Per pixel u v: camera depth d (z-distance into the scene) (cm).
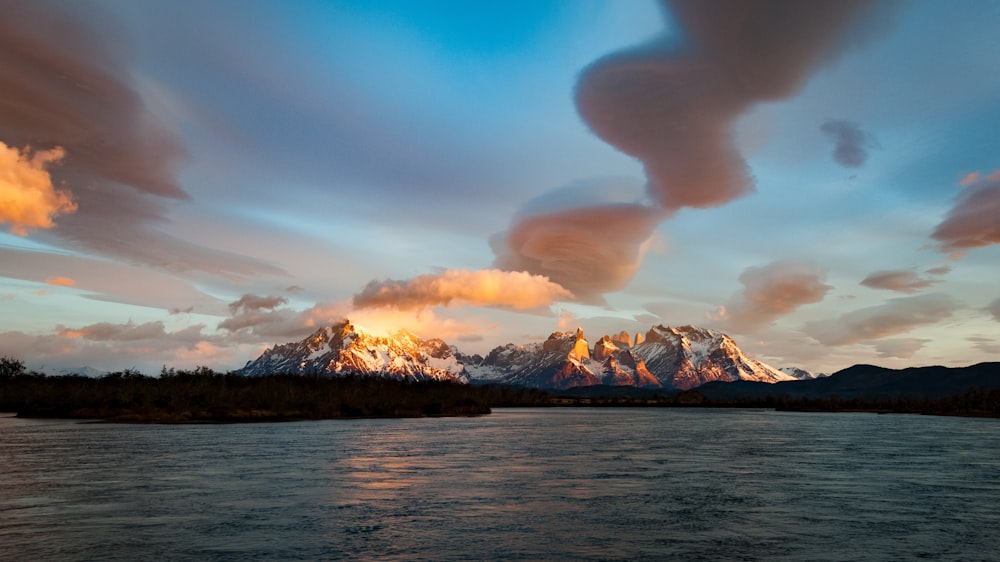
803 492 5841
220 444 10362
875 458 8856
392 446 10250
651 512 4881
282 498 5359
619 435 13738
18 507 4928
